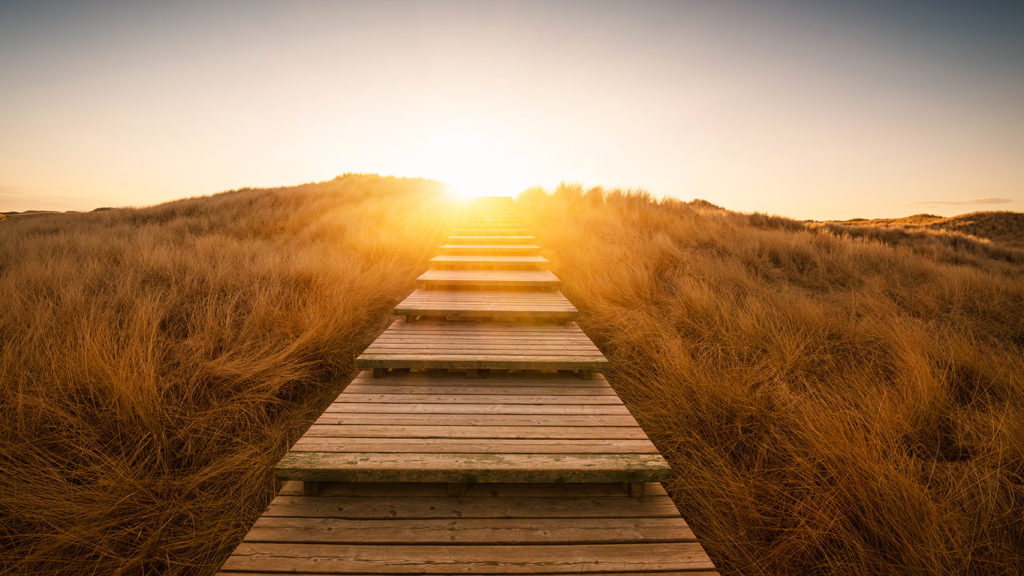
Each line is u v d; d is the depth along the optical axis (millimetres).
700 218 9617
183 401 2684
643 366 3541
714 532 1979
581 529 1610
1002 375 2959
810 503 1948
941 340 3625
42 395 2457
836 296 5137
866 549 1733
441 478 1765
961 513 1852
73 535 1820
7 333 3160
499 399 2510
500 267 5457
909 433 2406
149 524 1973
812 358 3336
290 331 3695
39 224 10578
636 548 1521
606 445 2006
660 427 2752
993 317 4461
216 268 5133
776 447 2395
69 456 2229
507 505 1739
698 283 4945
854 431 2289
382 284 5551
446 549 1499
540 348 3082
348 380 3469
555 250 7402
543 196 13453
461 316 3770
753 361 3336
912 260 6516
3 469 2010
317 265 5395
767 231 8320
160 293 4070
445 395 2553
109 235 7977
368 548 1493
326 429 2102
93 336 3049
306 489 1776
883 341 3539
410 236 8414
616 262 6020
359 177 23812
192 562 1854
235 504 2148
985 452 2203
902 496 1857
